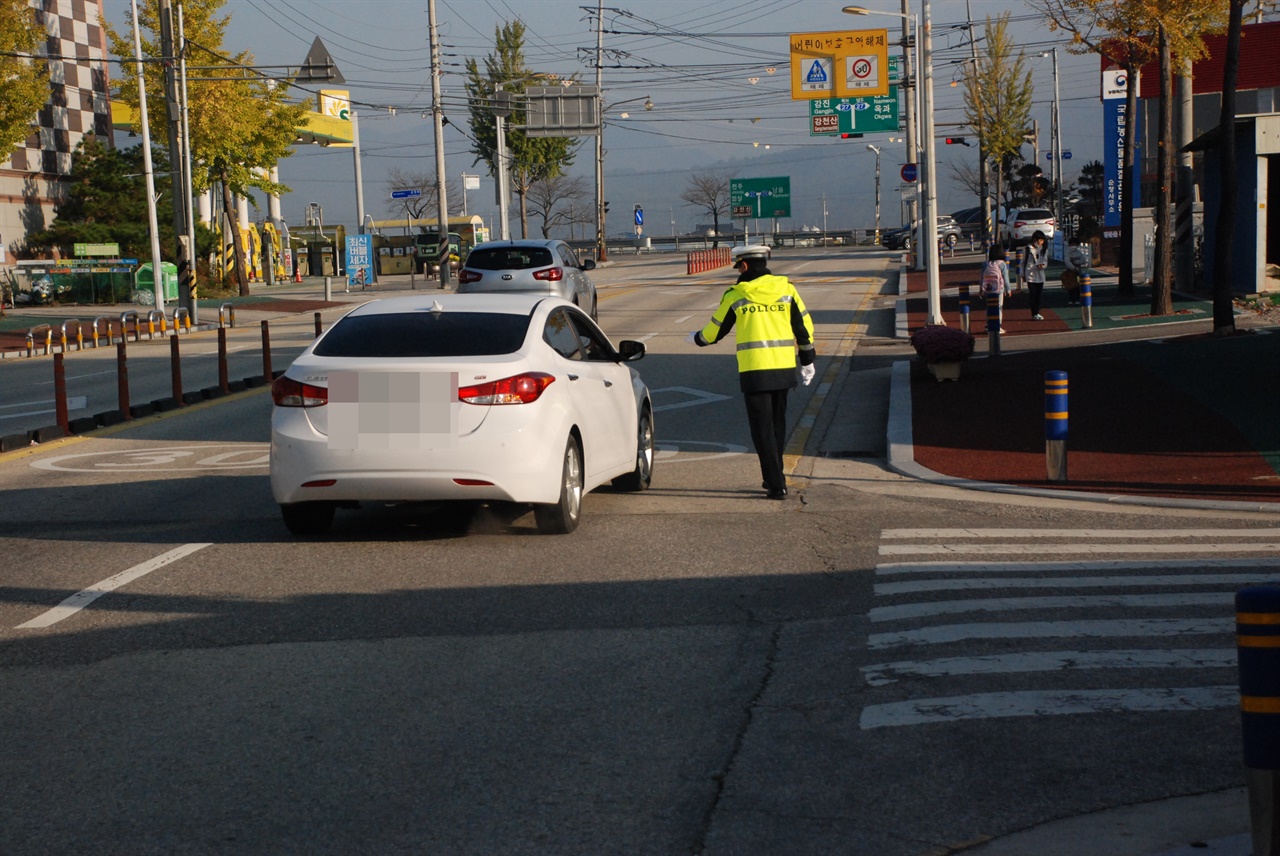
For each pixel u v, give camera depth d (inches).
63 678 240.2
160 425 650.2
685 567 323.6
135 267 1795.0
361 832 171.6
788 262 2365.9
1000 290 936.9
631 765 193.2
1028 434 539.8
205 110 1839.3
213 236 2135.8
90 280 1791.3
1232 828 167.8
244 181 1958.7
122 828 174.2
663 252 3740.2
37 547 360.8
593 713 216.2
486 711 217.9
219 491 450.6
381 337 353.7
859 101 1913.1
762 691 226.2
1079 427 550.0
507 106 2096.5
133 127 2057.1
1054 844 164.4
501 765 193.9
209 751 201.8
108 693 231.1
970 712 212.5
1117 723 206.4
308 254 2962.6
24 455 556.7
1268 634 143.4
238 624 275.0
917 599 286.8
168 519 400.2
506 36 2886.3
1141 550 338.3
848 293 1528.1
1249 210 1044.5
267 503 425.4
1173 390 616.1
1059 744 198.1
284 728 211.5
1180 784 182.5
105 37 2145.7
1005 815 173.6
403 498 340.2
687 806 178.1
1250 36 1657.2
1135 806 175.8
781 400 433.4
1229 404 571.5
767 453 424.5
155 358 1071.6
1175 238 1181.7
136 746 204.7
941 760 192.9
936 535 362.3
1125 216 1180.5
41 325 1413.6
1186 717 208.5
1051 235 1905.8
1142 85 1609.3
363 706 221.5
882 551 340.5
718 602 288.2
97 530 384.2
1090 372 695.1
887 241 2805.1
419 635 264.5
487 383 336.8
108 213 1991.9
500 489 335.3
